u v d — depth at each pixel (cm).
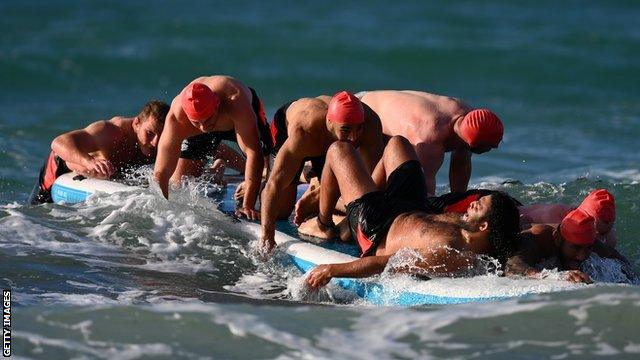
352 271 1689
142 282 1812
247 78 4612
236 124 2058
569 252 1680
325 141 1920
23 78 4497
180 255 1945
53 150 2355
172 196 2164
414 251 1678
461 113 2095
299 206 2048
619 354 1443
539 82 4488
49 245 1970
